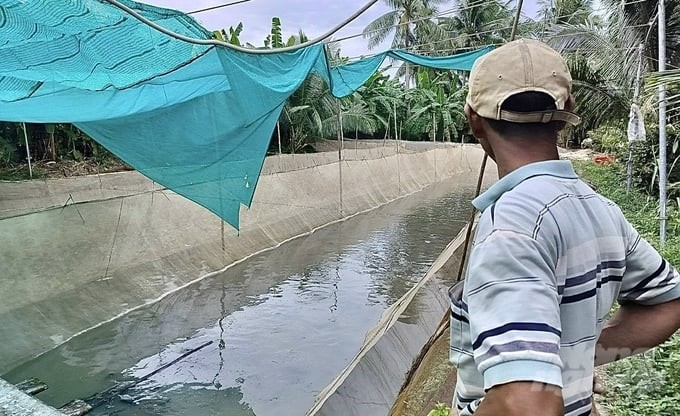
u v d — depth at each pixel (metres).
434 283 6.21
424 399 3.61
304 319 8.46
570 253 0.92
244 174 6.20
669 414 3.15
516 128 1.01
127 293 8.54
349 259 12.04
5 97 5.92
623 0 8.70
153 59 4.80
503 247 0.88
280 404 5.96
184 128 6.23
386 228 15.27
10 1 3.44
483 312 0.85
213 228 11.23
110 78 5.19
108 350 7.15
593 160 18.59
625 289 1.12
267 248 12.33
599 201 1.03
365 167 19.14
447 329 4.62
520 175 0.99
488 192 1.03
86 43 4.27
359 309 8.94
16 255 7.33
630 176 10.85
